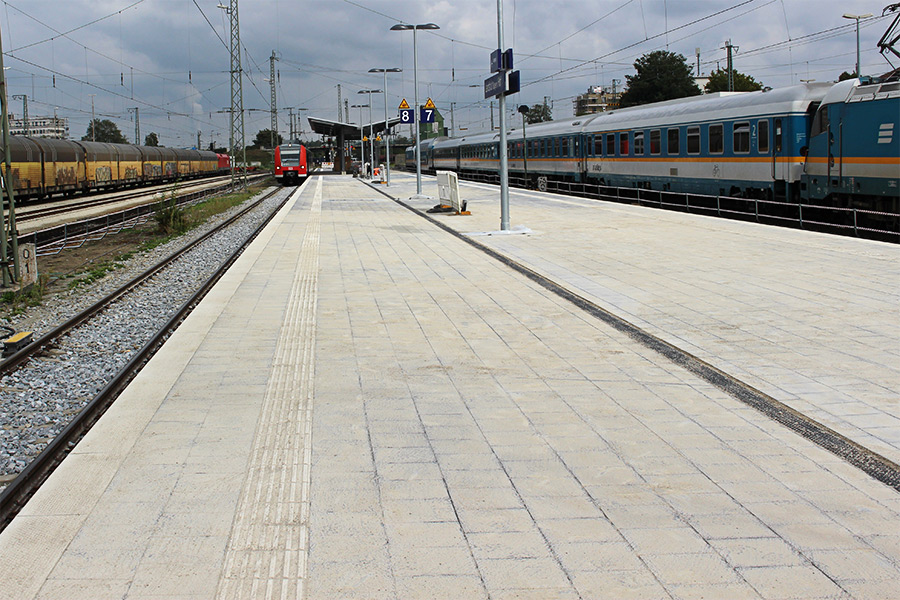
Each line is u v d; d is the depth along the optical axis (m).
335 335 9.31
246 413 6.46
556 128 38.25
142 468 5.30
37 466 5.68
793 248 15.66
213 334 9.40
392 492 4.90
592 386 7.15
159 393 7.03
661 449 5.60
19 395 7.94
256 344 8.88
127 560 4.07
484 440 5.81
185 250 20.50
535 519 4.52
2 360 9.00
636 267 13.98
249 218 31.11
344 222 25.25
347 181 68.69
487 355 8.32
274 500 4.79
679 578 3.88
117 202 39.59
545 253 16.17
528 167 42.88
